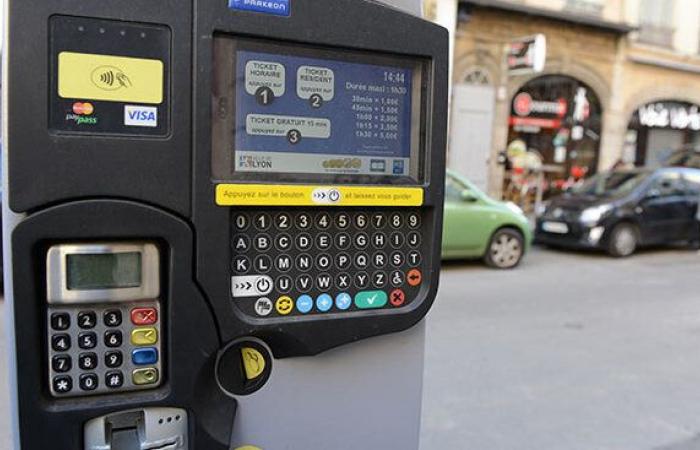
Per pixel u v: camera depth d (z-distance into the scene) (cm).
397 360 134
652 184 930
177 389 112
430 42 120
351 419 131
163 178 104
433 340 477
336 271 119
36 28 96
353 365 130
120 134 102
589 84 1352
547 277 749
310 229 117
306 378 126
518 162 1305
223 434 118
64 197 100
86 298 104
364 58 117
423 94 122
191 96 104
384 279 123
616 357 454
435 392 377
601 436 328
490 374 409
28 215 99
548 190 1350
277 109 112
